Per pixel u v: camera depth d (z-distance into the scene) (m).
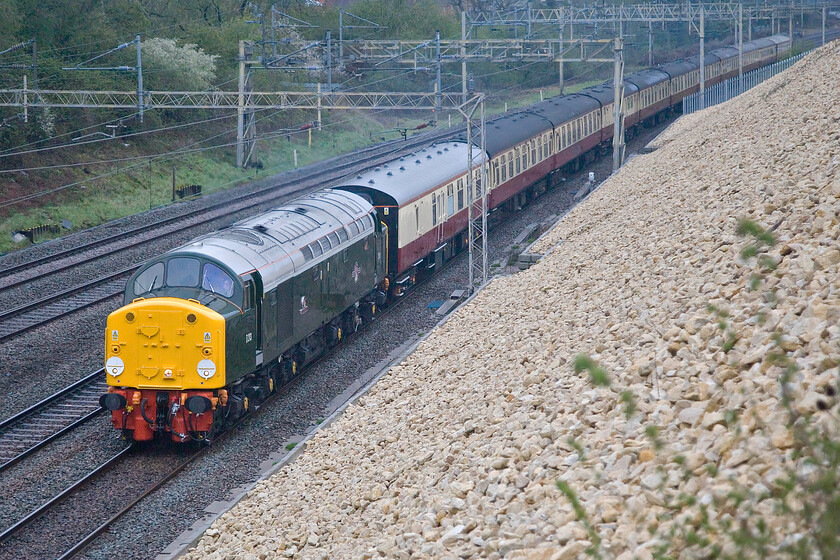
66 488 42.03
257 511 36.72
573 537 20.20
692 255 37.44
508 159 103.56
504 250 92.75
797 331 23.30
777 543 16.12
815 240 28.44
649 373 26.84
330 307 61.66
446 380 42.47
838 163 36.41
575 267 52.06
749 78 180.62
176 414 46.22
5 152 116.69
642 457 22.05
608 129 144.00
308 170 143.50
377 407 44.59
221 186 131.50
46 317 68.62
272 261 52.62
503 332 46.06
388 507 29.61
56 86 129.38
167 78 146.88
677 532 18.00
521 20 141.38
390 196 75.25
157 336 45.66
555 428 26.84
